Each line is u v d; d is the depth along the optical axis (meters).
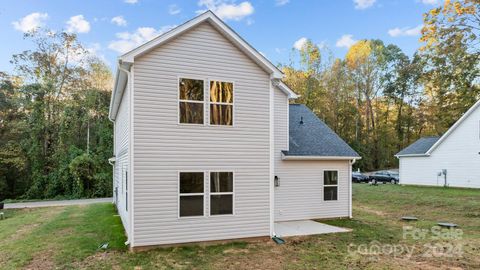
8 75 25.88
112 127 27.38
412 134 42.16
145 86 7.64
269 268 6.29
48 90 25.42
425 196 17.14
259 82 8.88
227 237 8.24
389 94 43.34
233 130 8.48
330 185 11.93
